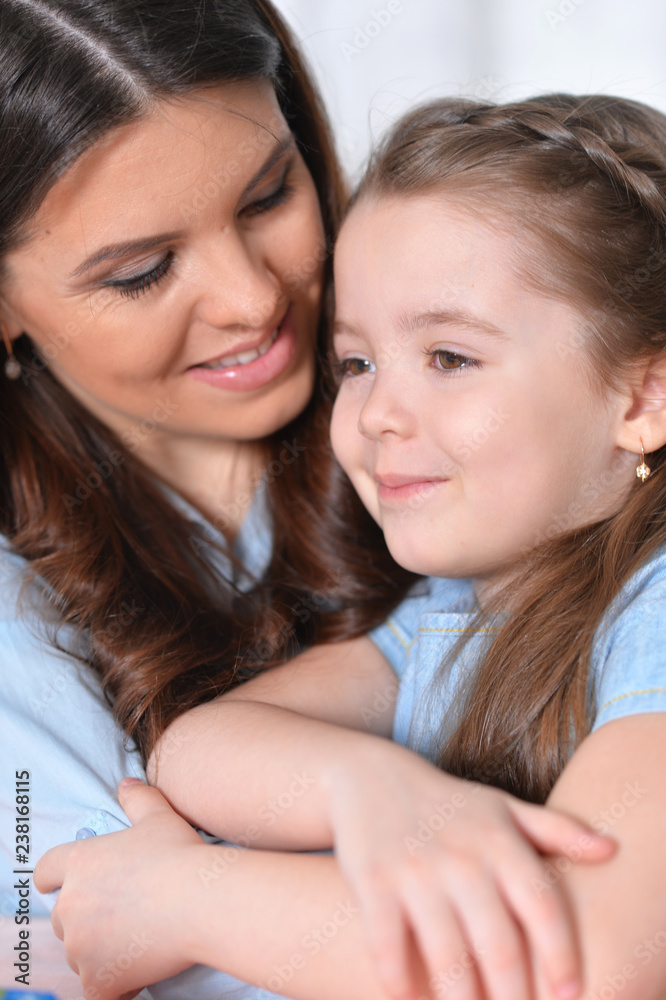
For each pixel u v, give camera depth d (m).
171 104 0.85
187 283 0.93
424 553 0.90
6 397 1.12
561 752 0.81
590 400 0.86
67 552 1.06
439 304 0.84
